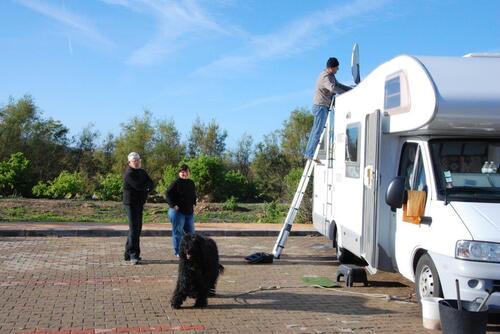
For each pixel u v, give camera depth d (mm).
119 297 8070
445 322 5652
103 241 13570
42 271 9859
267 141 54406
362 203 8617
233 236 15422
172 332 6375
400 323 6891
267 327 6652
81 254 11688
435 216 6715
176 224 11195
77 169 54000
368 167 8328
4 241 13195
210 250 7555
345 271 9211
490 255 6008
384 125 7945
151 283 9055
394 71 7656
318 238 15297
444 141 7270
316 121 11641
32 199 28344
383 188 8023
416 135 7590
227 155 58062
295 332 6469
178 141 54906
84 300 7852
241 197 35750
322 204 11578
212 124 59500
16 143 51500
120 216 21047
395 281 9492
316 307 7668
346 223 9672
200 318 7008
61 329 6410
